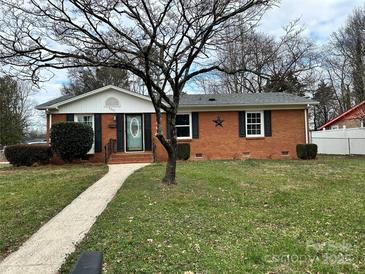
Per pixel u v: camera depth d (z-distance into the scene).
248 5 9.24
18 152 17.22
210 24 9.61
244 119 19.94
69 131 17.02
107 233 5.80
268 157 19.88
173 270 4.22
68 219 7.04
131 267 4.34
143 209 7.40
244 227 6.02
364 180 11.21
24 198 9.11
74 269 2.30
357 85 32.84
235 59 22.73
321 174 12.63
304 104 19.83
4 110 34.69
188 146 18.53
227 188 9.74
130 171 13.79
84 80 33.22
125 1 8.84
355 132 23.08
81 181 11.33
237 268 4.23
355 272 4.09
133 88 32.09
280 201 8.16
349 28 33.06
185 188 9.67
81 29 8.78
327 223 6.25
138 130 19.55
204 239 5.38
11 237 5.95
